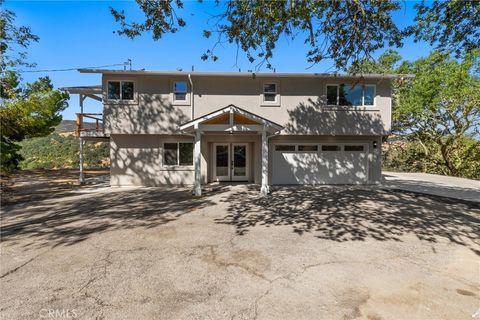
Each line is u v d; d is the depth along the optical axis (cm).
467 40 772
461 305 323
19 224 673
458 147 2219
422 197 1039
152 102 1330
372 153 1434
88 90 1371
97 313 308
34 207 870
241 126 1120
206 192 1166
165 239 563
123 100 1316
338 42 689
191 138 1390
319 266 433
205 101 1352
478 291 356
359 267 429
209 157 1452
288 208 856
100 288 363
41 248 509
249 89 1367
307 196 1070
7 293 349
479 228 640
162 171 1373
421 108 1967
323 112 1375
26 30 1135
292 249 507
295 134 1376
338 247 517
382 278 392
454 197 1038
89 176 1836
